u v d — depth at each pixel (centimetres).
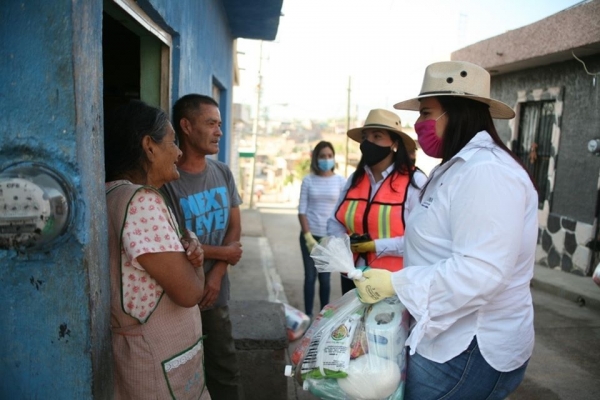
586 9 596
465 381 164
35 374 132
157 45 273
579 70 696
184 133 232
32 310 129
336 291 613
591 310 556
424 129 182
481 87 174
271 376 302
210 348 251
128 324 149
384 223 276
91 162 130
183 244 161
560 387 363
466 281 150
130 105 164
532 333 171
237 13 567
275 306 354
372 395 167
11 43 120
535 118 824
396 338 173
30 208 115
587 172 677
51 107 120
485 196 151
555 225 743
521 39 738
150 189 150
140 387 151
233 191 260
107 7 191
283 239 1021
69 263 126
